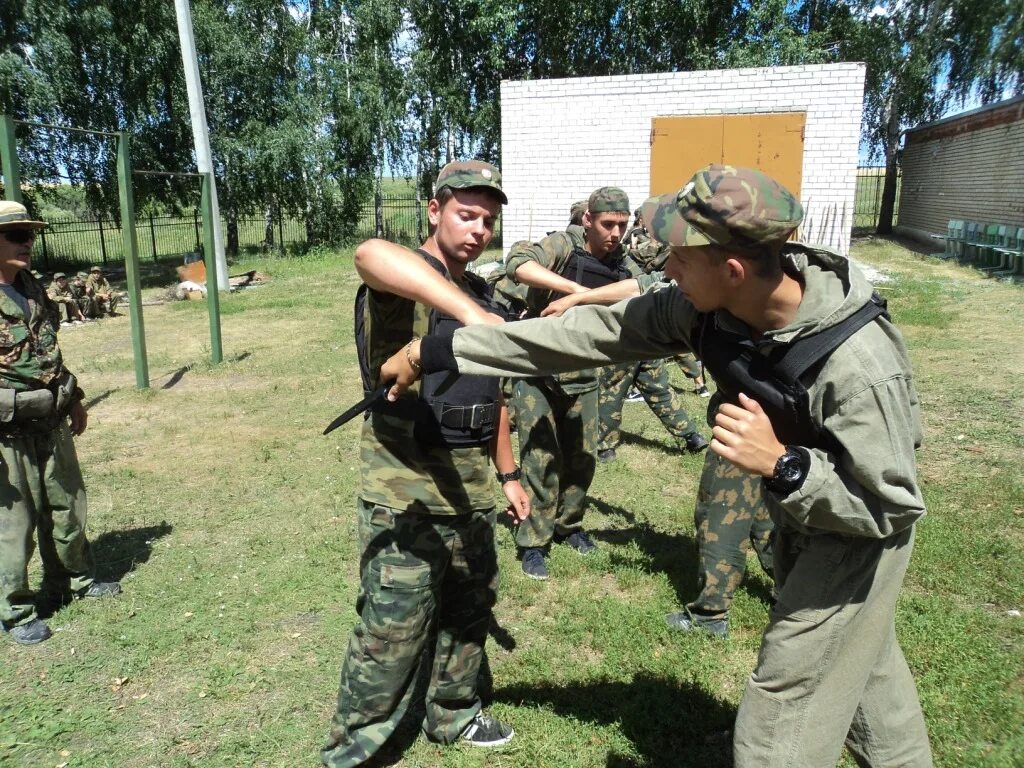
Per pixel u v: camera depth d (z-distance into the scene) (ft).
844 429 5.17
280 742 9.27
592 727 9.35
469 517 8.12
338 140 76.02
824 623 5.87
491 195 7.45
